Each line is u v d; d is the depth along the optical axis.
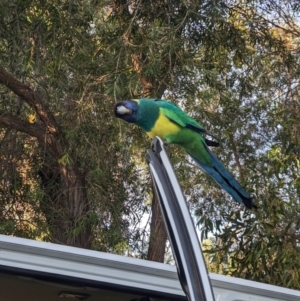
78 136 7.48
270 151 7.03
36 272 2.43
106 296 3.10
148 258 8.07
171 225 2.28
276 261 6.50
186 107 7.88
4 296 3.24
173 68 7.34
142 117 4.66
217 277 2.77
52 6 7.35
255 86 8.57
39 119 8.91
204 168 4.73
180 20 7.51
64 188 8.54
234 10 8.33
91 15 7.52
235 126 8.20
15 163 8.84
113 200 7.94
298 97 7.73
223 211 8.12
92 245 7.81
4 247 2.39
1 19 7.29
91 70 7.51
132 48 7.20
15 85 8.07
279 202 6.77
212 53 8.26
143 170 8.54
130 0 7.81
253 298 2.80
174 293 2.60
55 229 8.30
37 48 7.53
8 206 8.70
